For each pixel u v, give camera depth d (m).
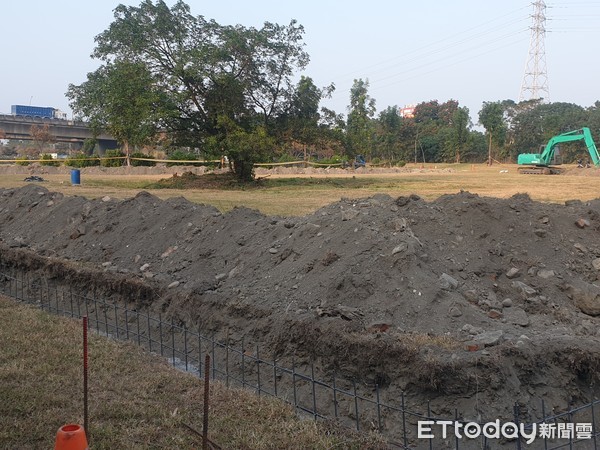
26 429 4.89
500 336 5.72
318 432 5.02
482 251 7.72
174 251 9.69
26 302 9.44
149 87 25.39
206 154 27.94
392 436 5.22
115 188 25.86
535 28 84.06
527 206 8.52
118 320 8.63
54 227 12.34
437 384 5.27
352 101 53.34
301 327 6.45
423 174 43.66
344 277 6.93
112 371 6.31
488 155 75.50
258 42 26.62
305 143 30.58
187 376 6.25
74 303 9.45
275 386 5.93
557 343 5.68
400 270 6.85
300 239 8.29
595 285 7.30
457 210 8.36
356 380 5.86
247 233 9.27
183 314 7.92
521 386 5.34
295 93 29.19
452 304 6.35
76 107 27.09
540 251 7.79
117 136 28.12
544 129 71.69
